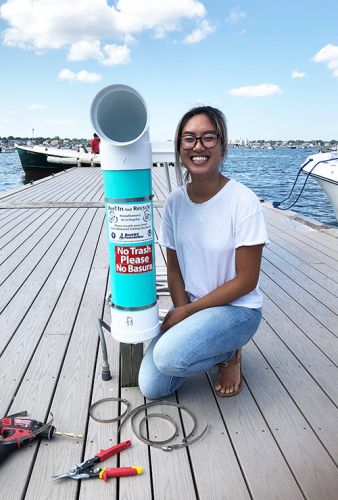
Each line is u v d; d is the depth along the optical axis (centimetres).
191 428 192
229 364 210
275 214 685
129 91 168
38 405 208
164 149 285
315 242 513
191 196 198
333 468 169
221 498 156
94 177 1356
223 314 193
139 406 206
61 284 375
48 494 158
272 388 221
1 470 168
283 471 167
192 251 200
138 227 181
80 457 175
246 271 189
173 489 160
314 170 723
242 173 2734
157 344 192
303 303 332
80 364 245
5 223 633
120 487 161
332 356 253
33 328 289
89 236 551
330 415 200
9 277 394
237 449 179
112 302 197
